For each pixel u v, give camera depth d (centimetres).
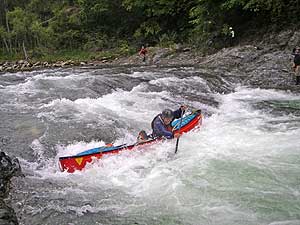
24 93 1197
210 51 2005
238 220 550
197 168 717
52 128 893
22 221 548
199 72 1545
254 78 1472
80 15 3070
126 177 695
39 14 3469
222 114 1082
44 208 584
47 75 1525
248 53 1703
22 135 856
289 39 1734
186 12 2473
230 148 809
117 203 605
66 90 1221
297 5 1841
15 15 3084
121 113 1024
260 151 786
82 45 2997
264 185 643
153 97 1185
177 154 787
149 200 613
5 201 596
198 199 609
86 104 1084
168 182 668
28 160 757
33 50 2981
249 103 1191
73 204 599
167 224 547
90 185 666
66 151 800
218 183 656
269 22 1944
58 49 3050
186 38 2412
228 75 1514
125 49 2545
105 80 1336
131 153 771
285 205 581
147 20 2730
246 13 2055
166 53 2139
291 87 1377
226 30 1969
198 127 930
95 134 873
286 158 746
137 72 1531
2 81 1408
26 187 646
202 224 544
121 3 2855
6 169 684
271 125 961
